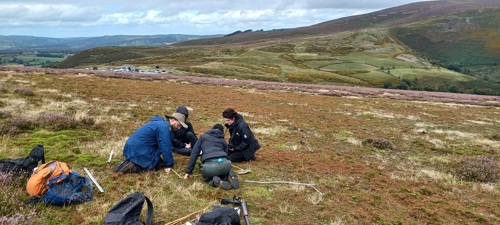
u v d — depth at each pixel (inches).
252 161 399.2
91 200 259.8
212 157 312.8
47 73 1464.1
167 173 330.0
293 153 457.7
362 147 541.3
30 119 474.9
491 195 355.3
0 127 430.9
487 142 657.6
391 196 328.2
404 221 275.9
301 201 297.3
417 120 914.7
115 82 1309.1
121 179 305.6
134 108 727.1
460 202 328.5
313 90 1728.6
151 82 1502.2
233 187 307.9
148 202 235.5
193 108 820.6
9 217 212.4
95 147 394.9
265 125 665.0
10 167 273.7
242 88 1612.9
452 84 4877.0
